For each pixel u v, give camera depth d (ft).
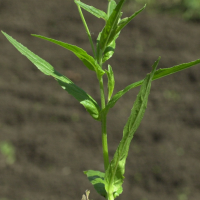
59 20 34.60
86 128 24.91
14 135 24.36
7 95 27.27
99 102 26.96
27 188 21.08
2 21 34.12
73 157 23.12
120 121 25.12
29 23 34.22
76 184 21.35
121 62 29.94
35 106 26.58
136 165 22.39
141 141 23.90
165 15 34.88
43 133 24.53
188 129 24.59
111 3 5.48
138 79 28.76
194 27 33.30
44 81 28.73
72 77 28.81
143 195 20.67
